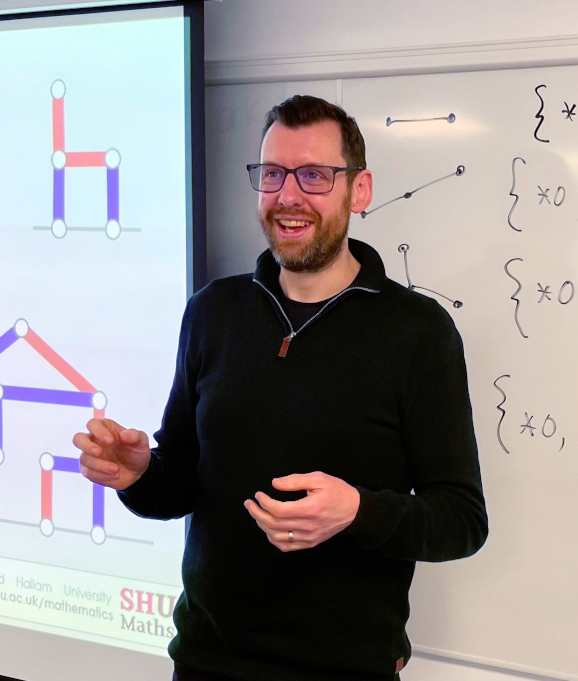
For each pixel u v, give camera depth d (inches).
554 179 53.9
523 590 57.1
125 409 63.8
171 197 60.4
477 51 54.4
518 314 55.8
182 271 60.7
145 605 65.0
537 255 54.9
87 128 62.6
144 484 41.9
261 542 39.2
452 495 37.3
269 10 60.3
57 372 66.1
